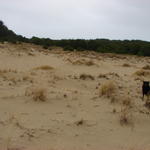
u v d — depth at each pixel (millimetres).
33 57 32344
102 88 13086
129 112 10398
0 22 75188
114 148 7344
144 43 79562
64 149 7027
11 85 13656
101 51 66875
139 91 15016
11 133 7777
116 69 27969
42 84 14570
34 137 7691
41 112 9797
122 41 84062
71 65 26875
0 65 23906
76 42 70562
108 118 9695
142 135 8500
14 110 9758
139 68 31188
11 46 42625
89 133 8328
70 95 12406
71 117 9516
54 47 64312
